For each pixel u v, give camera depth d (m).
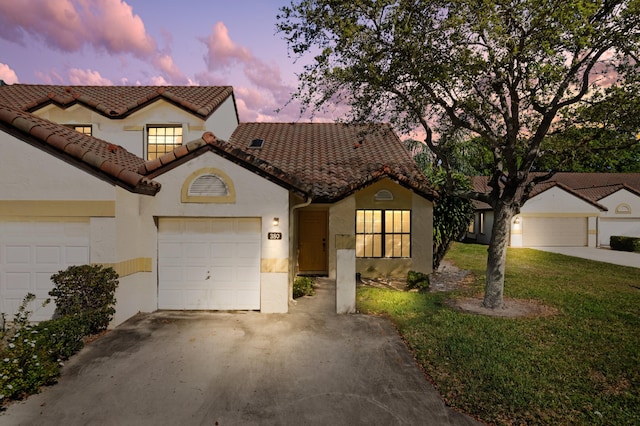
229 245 8.88
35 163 7.60
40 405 4.68
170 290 8.86
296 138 16.88
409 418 4.48
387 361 6.11
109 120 12.23
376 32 9.10
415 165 14.40
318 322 8.11
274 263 8.72
